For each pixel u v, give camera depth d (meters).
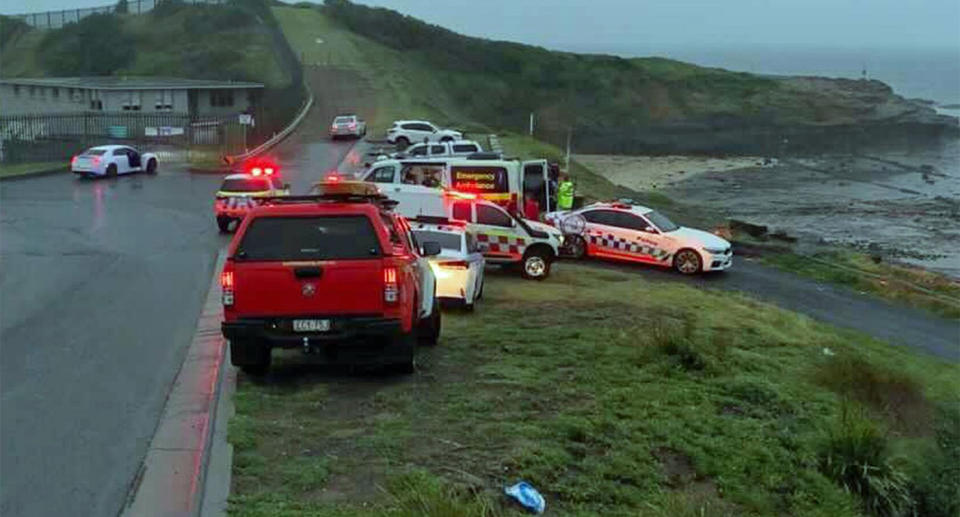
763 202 56.06
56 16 97.12
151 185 36.91
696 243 26.39
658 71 108.62
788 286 27.02
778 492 8.69
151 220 27.92
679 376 11.81
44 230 25.61
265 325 10.16
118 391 10.65
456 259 16.17
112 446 8.78
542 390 10.75
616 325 15.50
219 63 77.12
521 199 27.47
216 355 12.33
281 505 7.18
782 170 74.69
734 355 13.37
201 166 42.41
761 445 9.43
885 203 55.72
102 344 12.99
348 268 10.12
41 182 37.41
